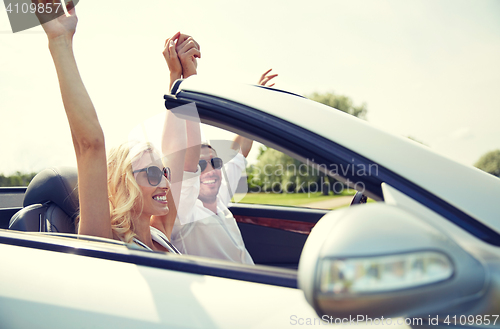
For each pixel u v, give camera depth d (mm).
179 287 812
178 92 972
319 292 452
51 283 893
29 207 1415
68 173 1508
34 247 1022
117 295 826
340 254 450
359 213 491
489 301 496
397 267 448
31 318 850
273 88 1070
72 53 1218
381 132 902
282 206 2066
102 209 1218
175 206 1507
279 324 708
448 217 714
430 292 457
